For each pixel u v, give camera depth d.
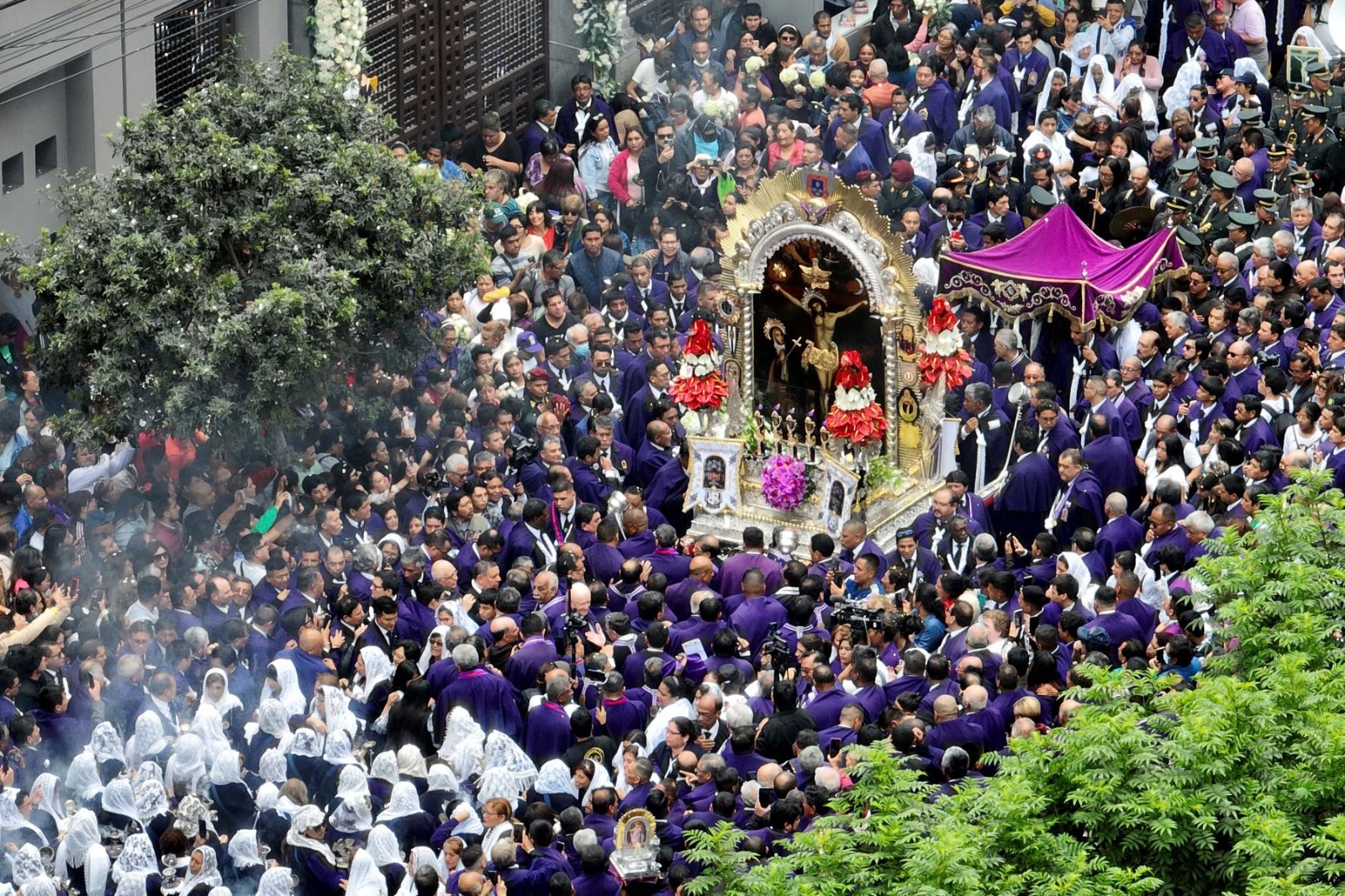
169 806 52.28
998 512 68.00
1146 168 81.94
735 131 87.94
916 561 63.88
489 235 78.88
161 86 79.38
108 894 50.44
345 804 50.97
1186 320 72.62
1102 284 73.94
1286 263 73.81
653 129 88.38
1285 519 57.69
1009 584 59.19
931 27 92.31
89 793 52.09
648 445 70.56
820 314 68.69
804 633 58.34
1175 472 66.38
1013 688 54.78
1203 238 80.31
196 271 63.50
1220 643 56.44
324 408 67.50
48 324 65.44
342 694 55.09
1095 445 68.19
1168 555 60.53
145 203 64.69
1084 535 62.19
